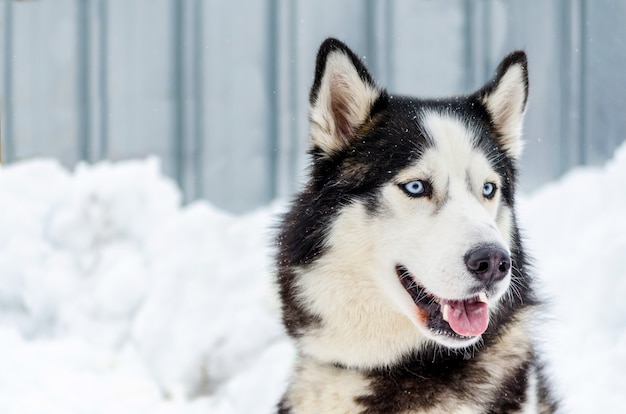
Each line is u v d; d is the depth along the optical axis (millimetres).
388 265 3705
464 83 12719
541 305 4055
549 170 12922
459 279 3439
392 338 3748
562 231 7898
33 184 7980
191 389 6172
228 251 7199
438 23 12688
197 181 12734
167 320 6609
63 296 6980
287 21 12633
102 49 12672
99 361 6207
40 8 12523
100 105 12703
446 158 3740
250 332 6340
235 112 12719
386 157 3799
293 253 3902
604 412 5059
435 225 3623
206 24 12703
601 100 12820
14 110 12492
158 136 12742
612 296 6262
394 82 12633
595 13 12797
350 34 12609
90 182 7887
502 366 3760
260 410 5637
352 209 3783
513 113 4176
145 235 7520
